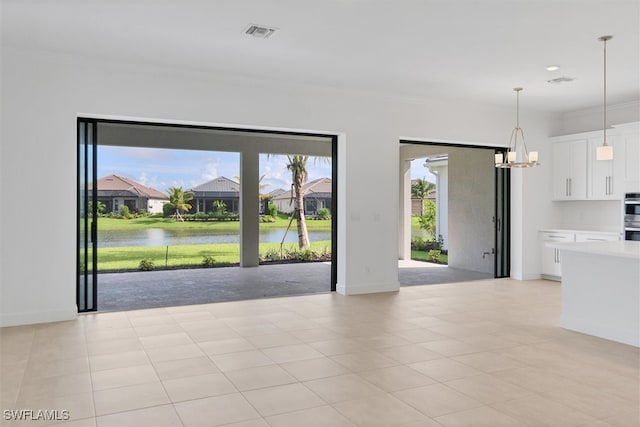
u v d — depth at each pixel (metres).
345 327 5.04
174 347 4.30
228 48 5.06
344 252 6.96
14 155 5.12
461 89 6.78
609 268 4.63
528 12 4.08
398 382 3.46
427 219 14.02
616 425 2.77
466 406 3.04
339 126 6.82
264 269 10.24
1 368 3.74
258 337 4.64
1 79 5.05
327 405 3.05
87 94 5.43
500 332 4.86
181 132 9.96
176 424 2.78
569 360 3.97
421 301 6.43
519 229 8.30
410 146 11.77
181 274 9.39
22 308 5.17
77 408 3.00
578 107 8.01
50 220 5.28
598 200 7.92
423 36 4.67
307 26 4.43
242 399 3.14
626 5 3.94
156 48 5.06
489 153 9.39
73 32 4.60
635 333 4.41
